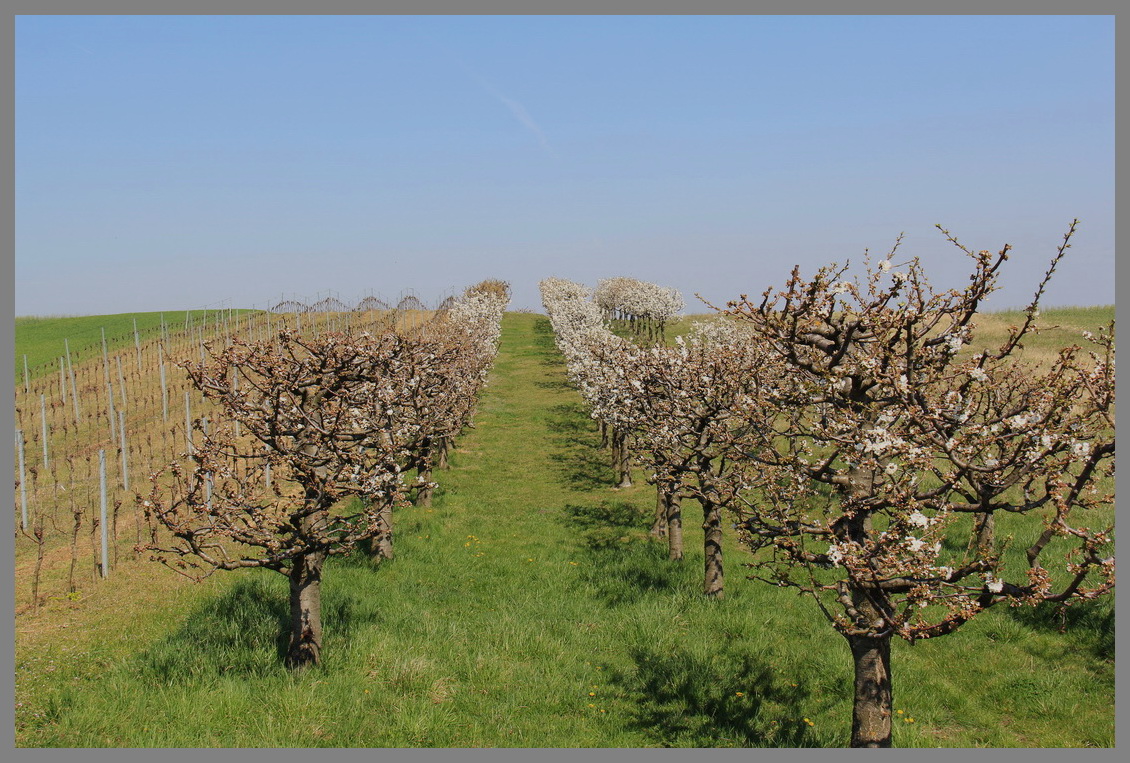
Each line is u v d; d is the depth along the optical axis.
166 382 38.75
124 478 23.84
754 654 15.01
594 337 41.06
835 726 12.70
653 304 62.31
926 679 14.41
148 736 11.20
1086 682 14.09
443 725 12.12
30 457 27.92
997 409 9.31
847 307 9.69
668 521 21.14
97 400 34.75
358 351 13.54
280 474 14.16
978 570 9.00
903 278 9.19
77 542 19.75
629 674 14.28
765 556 20.77
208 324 52.06
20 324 64.50
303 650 13.41
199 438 27.34
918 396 8.90
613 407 21.98
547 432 39.72
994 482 8.68
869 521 10.46
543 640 15.50
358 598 17.48
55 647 14.03
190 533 12.17
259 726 11.64
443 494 28.75
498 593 18.83
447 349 22.66
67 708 11.90
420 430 18.38
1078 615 16.12
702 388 16.80
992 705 13.71
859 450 9.43
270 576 17.83
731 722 12.80
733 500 12.30
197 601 16.22
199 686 12.73
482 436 38.88
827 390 10.09
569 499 28.27
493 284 80.69
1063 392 8.64
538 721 12.61
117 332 57.28
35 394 38.12
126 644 14.22
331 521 13.92
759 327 10.11
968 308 9.17
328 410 14.15
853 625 9.69
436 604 17.89
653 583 19.00
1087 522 20.52
